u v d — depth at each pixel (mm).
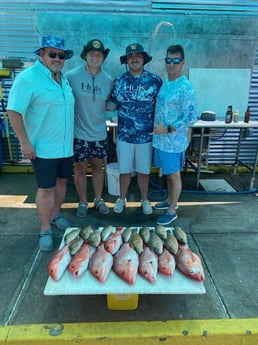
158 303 1998
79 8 3799
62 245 2100
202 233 2891
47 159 2359
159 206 3398
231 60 4082
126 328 1716
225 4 3861
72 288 1716
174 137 2752
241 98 4227
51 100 2236
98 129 2939
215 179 4402
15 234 2832
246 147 4660
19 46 3969
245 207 3480
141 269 1816
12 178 4312
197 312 1932
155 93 2779
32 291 2104
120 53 3963
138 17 3844
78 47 3916
